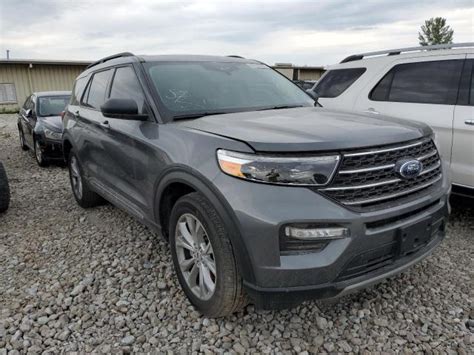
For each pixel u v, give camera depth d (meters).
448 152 4.21
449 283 3.12
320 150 2.20
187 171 2.53
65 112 5.34
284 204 2.14
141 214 3.32
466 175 4.08
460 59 4.28
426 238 2.54
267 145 2.22
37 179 6.91
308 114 3.02
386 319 2.70
